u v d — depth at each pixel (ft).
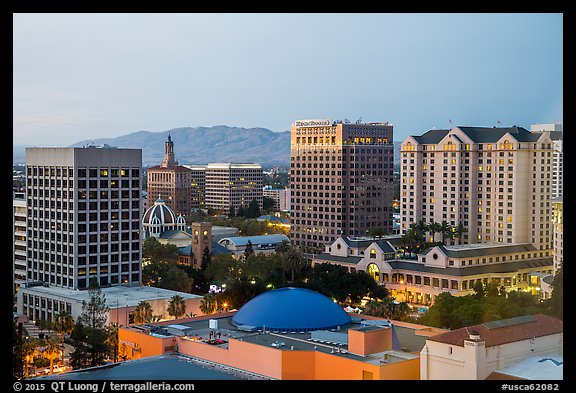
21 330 580.71
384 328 488.85
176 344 542.16
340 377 457.68
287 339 523.70
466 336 411.13
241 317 583.99
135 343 563.48
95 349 554.05
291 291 583.99
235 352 497.46
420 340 532.73
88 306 641.81
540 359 419.74
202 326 595.06
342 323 568.00
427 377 421.59
